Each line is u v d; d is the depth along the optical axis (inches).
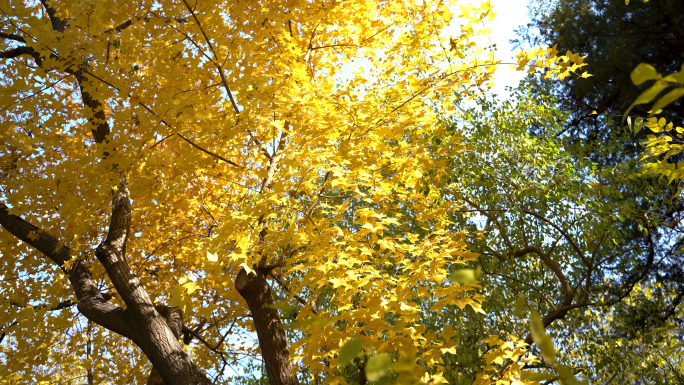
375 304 83.4
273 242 109.0
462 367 195.0
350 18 149.1
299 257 110.1
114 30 126.8
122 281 165.3
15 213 138.6
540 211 227.5
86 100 179.5
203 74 138.1
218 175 163.5
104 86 122.4
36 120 137.3
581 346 225.8
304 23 147.3
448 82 125.6
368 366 27.8
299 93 121.6
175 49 120.3
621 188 205.2
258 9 127.8
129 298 163.3
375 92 152.9
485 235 247.1
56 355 227.8
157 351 156.1
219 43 120.8
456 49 119.9
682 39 294.4
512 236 247.3
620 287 256.4
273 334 156.3
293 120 126.2
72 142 176.9
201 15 116.7
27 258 197.3
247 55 128.7
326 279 97.9
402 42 145.6
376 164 122.7
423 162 122.0
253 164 176.9
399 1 159.2
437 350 91.3
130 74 126.8
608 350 219.5
